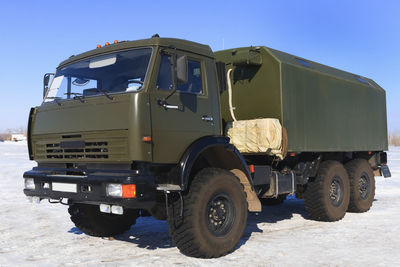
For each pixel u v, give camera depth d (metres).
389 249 5.81
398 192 12.96
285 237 6.68
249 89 7.50
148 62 5.23
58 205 10.09
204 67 5.84
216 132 5.90
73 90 5.78
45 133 5.84
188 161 5.20
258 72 7.41
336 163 8.50
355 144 9.37
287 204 10.91
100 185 4.96
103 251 5.84
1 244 6.27
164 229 7.43
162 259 5.36
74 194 5.23
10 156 34.16
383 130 10.71
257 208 6.16
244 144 6.89
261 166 6.94
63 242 6.41
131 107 4.92
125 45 5.54
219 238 5.45
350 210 9.31
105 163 5.18
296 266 5.00
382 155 10.96
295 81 7.52
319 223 8.02
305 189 8.20
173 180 5.26
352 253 5.60
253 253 5.64
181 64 5.08
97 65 5.68
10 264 5.18
